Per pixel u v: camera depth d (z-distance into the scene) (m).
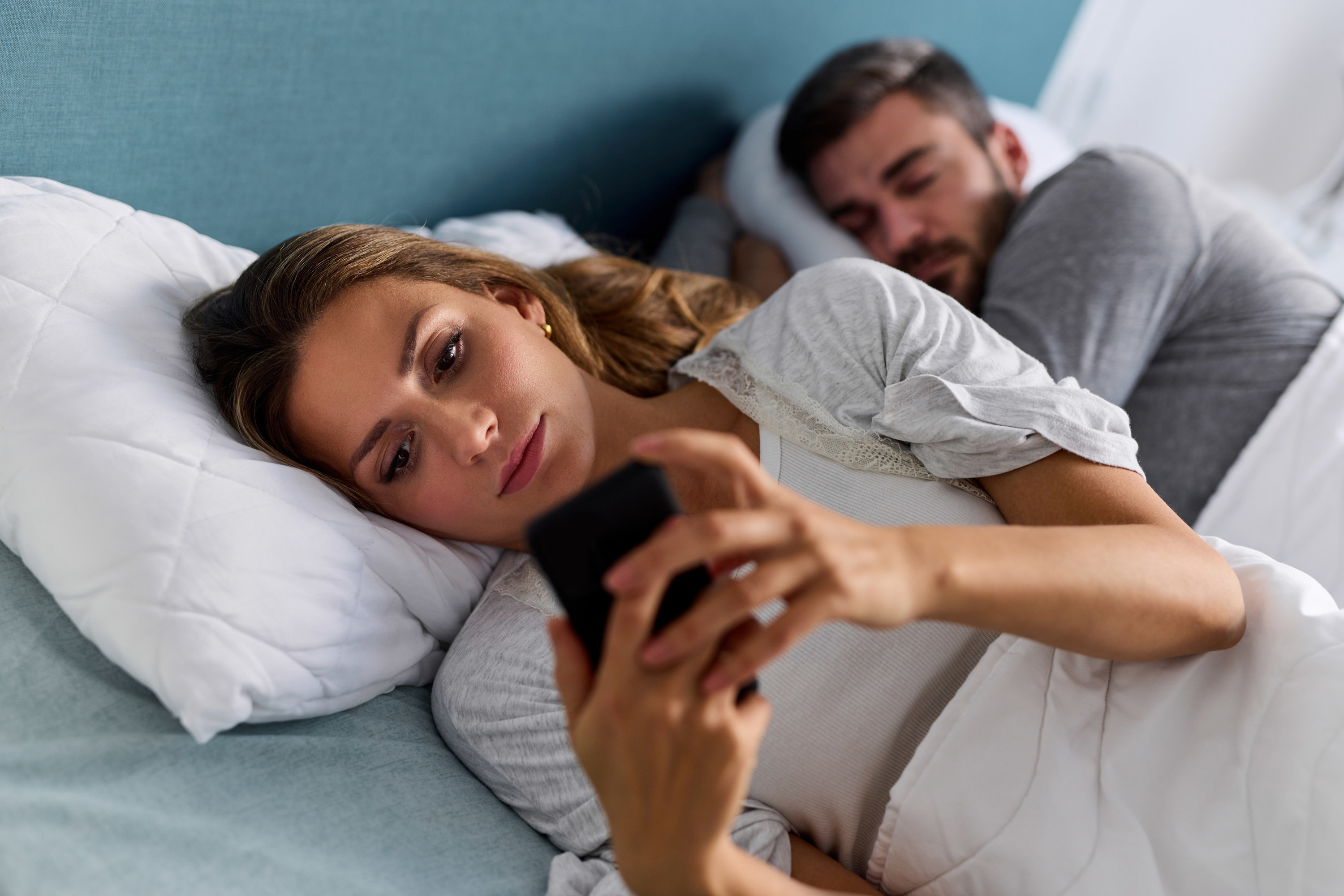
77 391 0.75
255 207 1.14
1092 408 0.76
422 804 0.73
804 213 1.60
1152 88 2.24
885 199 1.54
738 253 1.64
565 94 1.40
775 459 0.83
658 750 0.46
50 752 0.64
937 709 0.76
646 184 1.64
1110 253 1.25
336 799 0.69
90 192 0.97
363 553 0.81
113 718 0.68
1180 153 2.26
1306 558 1.11
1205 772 0.66
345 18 1.11
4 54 0.88
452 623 0.90
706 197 1.69
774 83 1.75
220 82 1.04
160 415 0.76
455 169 1.32
